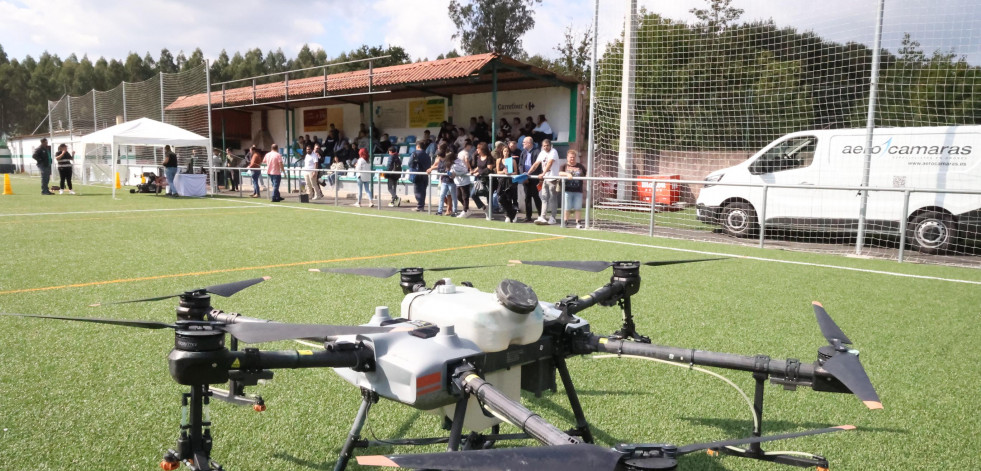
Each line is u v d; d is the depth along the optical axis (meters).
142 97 29.66
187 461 2.07
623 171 15.20
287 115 23.25
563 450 1.28
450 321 2.26
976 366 4.20
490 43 47.38
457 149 18.56
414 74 18.36
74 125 35.25
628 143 15.15
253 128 27.16
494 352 2.25
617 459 1.25
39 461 2.72
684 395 3.63
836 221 11.24
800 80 15.61
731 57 16.45
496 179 14.36
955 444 3.02
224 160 24.86
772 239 12.04
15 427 3.05
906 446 2.99
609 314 5.46
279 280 6.72
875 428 3.20
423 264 8.01
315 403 3.42
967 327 5.20
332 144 22.58
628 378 3.91
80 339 4.44
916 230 10.48
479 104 19.98
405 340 2.12
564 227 12.79
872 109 9.99
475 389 1.91
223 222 12.71
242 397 3.19
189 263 7.80
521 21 47.47
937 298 6.36
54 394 3.46
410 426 3.16
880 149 10.88
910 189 8.94
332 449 2.90
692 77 16.69
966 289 6.86
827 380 2.00
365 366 2.11
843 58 14.77
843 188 9.52
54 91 81.94
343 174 20.44
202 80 26.80
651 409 3.42
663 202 14.72
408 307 2.49
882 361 4.30
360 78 20.16
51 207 15.73
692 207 14.80
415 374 1.96
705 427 3.20
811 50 15.58
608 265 2.92
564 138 18.12
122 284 6.45
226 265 7.68
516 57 47.38
